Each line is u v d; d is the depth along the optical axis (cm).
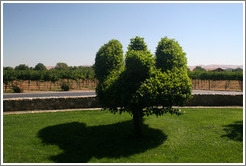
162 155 637
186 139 768
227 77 3459
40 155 638
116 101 739
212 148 682
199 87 3928
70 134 829
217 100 1417
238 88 3612
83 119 1055
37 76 3034
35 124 957
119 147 700
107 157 625
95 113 1180
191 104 1405
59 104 1300
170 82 715
